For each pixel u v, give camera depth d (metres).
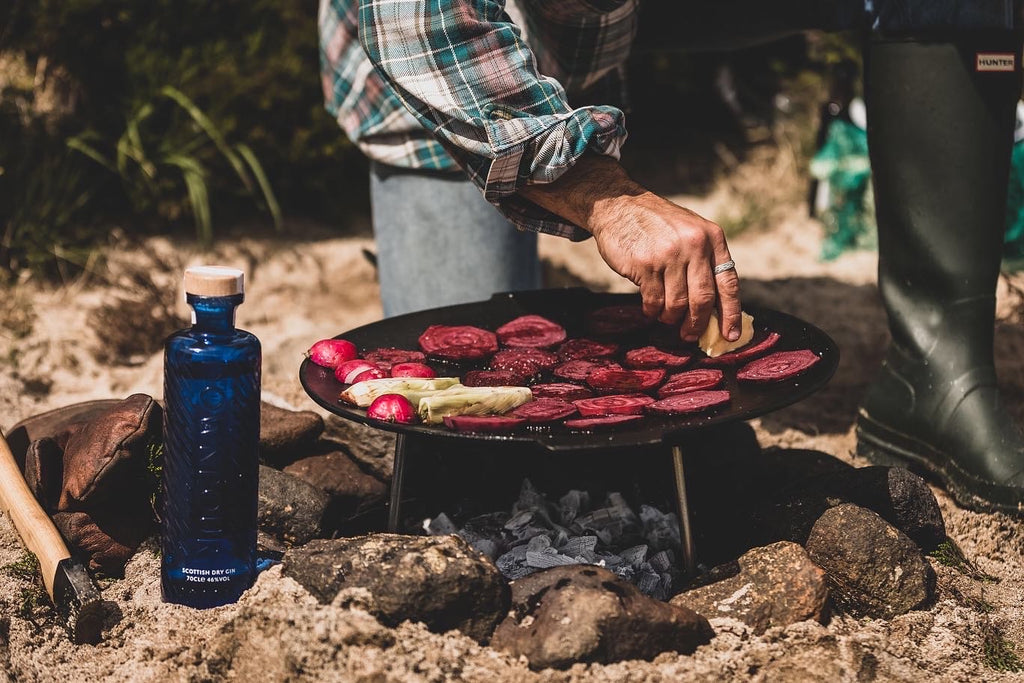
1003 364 2.84
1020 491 2.06
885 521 1.77
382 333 2.13
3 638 1.70
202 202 3.47
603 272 3.70
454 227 2.55
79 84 3.51
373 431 2.15
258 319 3.37
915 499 1.88
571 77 2.44
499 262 2.60
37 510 1.85
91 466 1.81
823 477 1.93
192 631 1.67
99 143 3.53
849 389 2.81
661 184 4.57
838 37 3.91
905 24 2.12
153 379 2.87
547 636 1.54
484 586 1.58
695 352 1.99
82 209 3.51
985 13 2.08
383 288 2.72
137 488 1.89
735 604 1.67
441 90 1.76
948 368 2.20
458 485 2.16
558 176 1.75
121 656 1.66
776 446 2.46
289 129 3.74
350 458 2.19
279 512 1.92
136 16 3.54
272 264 3.53
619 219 1.72
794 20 2.32
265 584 1.64
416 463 2.14
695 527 2.01
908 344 2.27
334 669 1.52
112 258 3.36
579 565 1.64
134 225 3.59
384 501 2.11
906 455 2.28
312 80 3.73
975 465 2.12
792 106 4.75
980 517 2.10
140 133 3.54
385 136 2.53
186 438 1.66
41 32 3.40
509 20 1.89
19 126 3.42
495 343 2.02
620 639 1.54
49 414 2.17
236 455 1.68
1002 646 1.73
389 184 2.60
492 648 1.58
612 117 1.77
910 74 2.14
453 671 1.52
